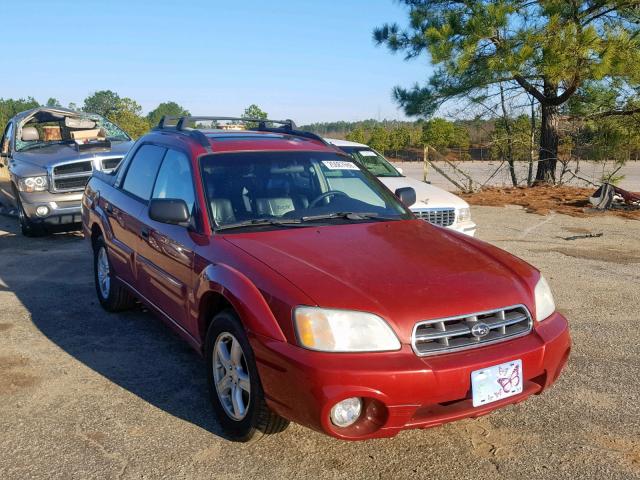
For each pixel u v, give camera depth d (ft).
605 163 61.46
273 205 14.20
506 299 11.08
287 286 10.59
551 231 34.76
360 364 9.76
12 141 36.86
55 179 31.48
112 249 18.34
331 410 9.71
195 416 12.83
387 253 12.21
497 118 61.26
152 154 17.43
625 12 48.65
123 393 13.87
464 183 66.49
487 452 11.58
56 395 13.73
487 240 32.12
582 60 45.68
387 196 16.11
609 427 12.52
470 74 51.34
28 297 21.44
